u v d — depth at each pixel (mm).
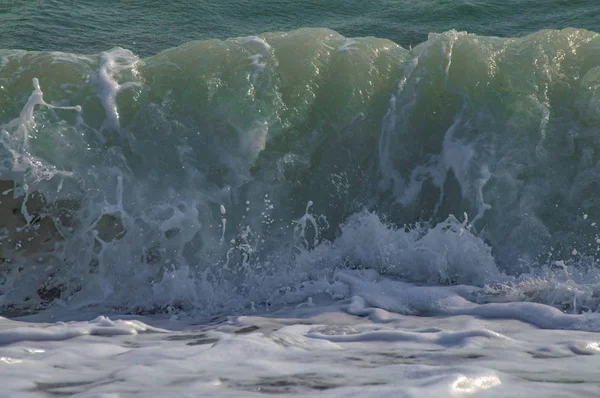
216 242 14766
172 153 15219
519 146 15023
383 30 27281
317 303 12977
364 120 15727
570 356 8352
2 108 15172
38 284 14281
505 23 27953
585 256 14031
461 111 15609
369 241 14734
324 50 16469
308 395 6086
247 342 8461
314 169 15453
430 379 6301
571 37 16266
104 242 14539
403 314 12109
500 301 12375
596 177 14656
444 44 16281
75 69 15766
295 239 14977
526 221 14461
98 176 14898
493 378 6387
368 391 5980
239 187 15164
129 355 8203
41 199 14680
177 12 28219
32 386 6652
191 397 6094
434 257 14031
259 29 27250
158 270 14461
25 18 26625
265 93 15758
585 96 15328
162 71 15938
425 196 15180
